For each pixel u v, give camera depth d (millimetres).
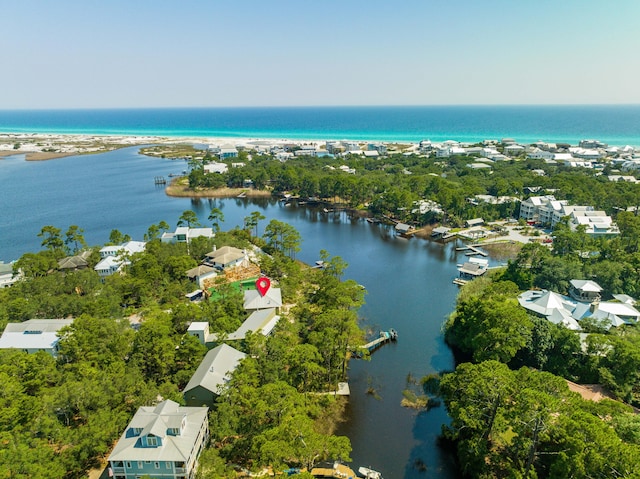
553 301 98750
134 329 98000
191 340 81812
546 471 58562
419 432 73438
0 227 197500
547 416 54188
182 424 59156
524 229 184250
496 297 92688
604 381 75250
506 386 60688
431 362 93688
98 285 118188
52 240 148375
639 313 96438
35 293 112000
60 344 82062
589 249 133125
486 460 62844
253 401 65250
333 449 57938
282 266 135000
